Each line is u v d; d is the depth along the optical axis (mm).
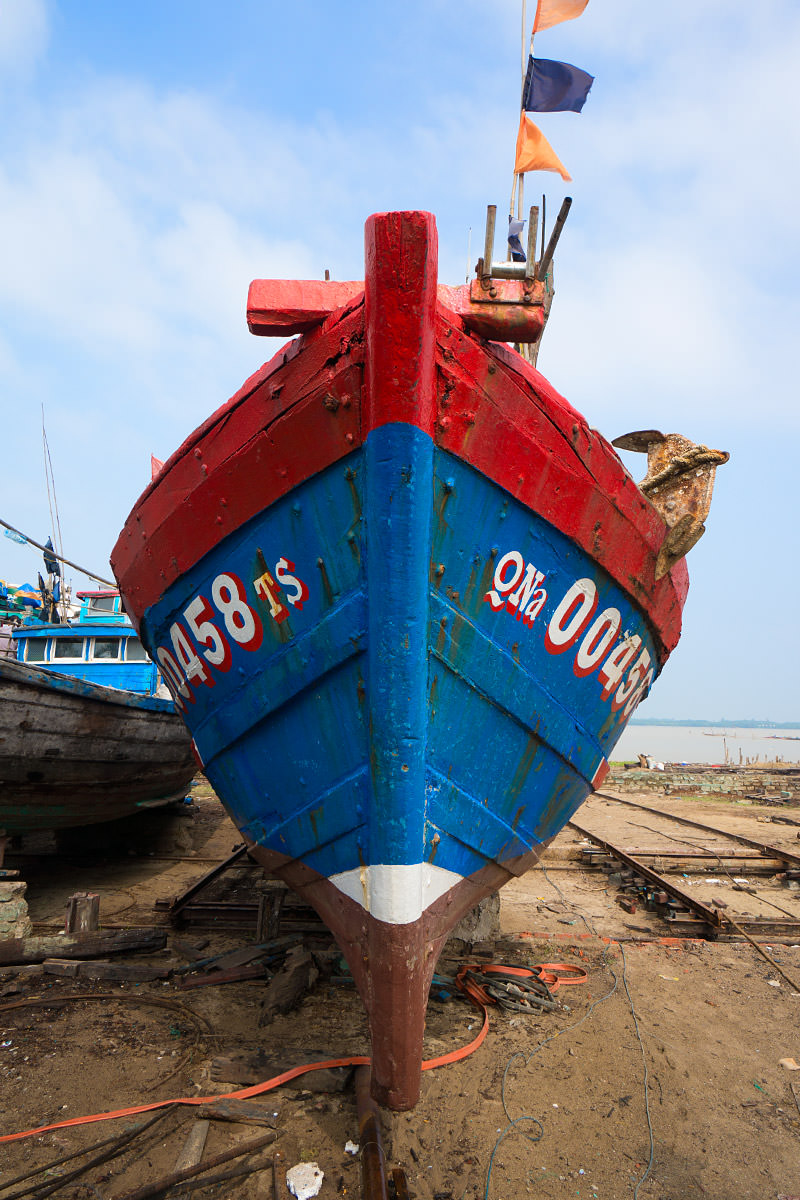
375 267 2496
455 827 3402
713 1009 4750
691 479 4020
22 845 8797
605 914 7137
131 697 7539
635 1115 3422
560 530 3348
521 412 3070
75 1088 3477
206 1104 3295
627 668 4258
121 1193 2740
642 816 14727
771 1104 3574
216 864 9156
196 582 3723
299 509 3148
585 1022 4445
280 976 4738
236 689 3707
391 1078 3068
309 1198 2740
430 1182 2891
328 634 3158
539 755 3768
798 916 7129
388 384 2631
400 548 2822
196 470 3531
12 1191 2703
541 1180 2920
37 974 5027
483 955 5715
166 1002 4551
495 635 3324
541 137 4617
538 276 2977
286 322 2975
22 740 6051
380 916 3127
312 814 3475
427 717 3139
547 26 4637
